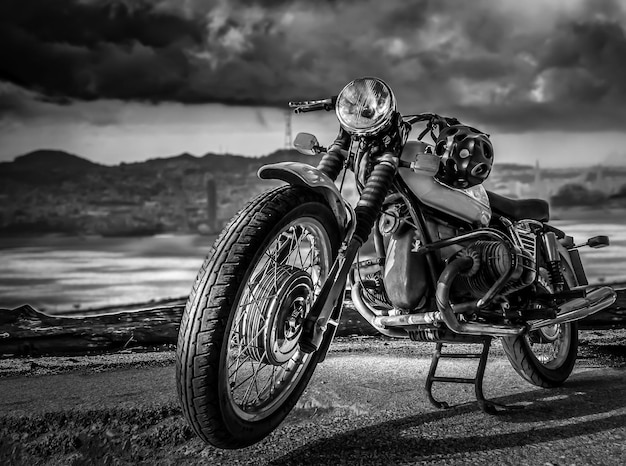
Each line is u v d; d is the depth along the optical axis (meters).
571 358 3.80
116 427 3.10
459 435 2.76
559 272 3.39
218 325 2.18
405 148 2.90
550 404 3.26
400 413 3.07
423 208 2.95
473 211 3.06
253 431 2.44
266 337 2.37
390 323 3.00
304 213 2.46
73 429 3.13
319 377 3.81
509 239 3.10
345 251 2.56
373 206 2.68
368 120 2.74
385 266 3.02
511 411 3.10
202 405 2.20
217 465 2.55
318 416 3.13
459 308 2.89
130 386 3.78
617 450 2.57
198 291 2.22
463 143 2.96
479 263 2.90
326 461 2.51
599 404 3.25
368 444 2.67
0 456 3.03
